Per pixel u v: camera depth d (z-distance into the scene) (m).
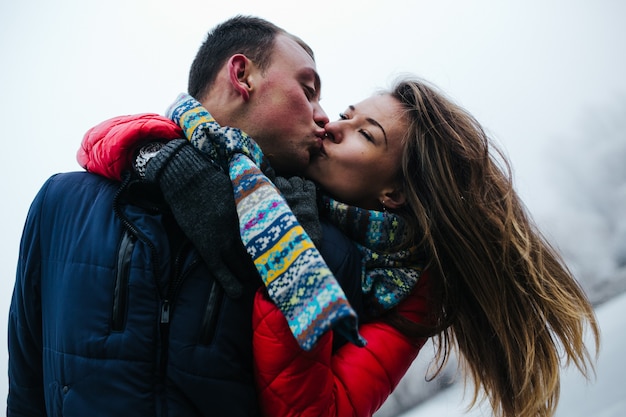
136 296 0.98
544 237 1.58
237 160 1.07
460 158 1.45
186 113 1.15
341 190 1.38
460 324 1.47
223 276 1.01
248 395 1.03
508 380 1.45
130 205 1.07
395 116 1.43
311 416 1.03
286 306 0.91
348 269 1.20
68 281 1.03
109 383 0.95
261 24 1.38
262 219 0.98
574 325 1.46
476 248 1.40
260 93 1.28
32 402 1.21
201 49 1.42
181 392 0.98
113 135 1.11
